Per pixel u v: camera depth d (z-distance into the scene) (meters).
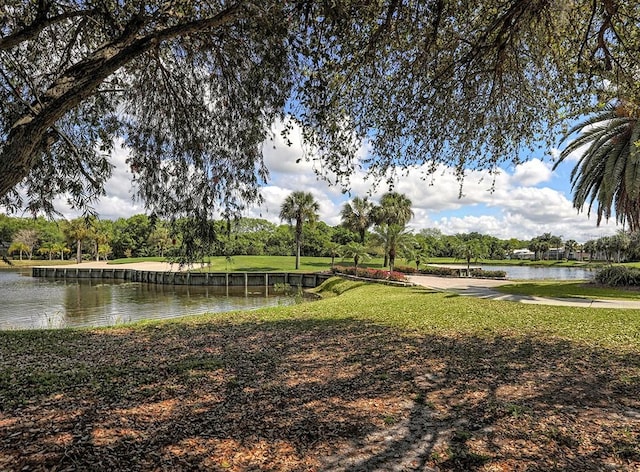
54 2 4.20
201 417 3.87
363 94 5.47
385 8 4.53
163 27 4.32
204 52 5.18
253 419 3.83
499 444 3.31
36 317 18.98
